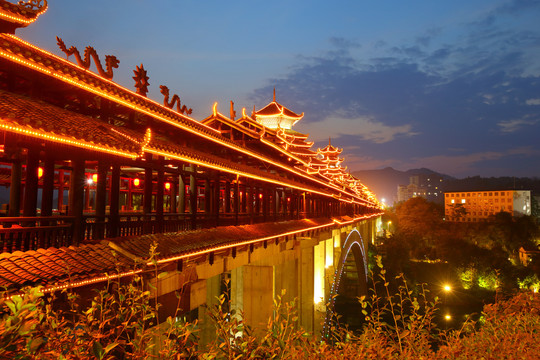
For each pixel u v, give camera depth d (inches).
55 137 393.7
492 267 3041.3
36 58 446.6
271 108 2410.2
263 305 1027.3
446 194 6181.1
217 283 1181.7
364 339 311.6
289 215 1325.0
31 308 206.7
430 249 3777.1
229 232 820.6
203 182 1091.9
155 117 660.7
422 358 309.3
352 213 2965.1
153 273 526.3
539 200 6806.1
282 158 1280.8
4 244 388.2
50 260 400.5
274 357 284.2
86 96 554.9
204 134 778.2
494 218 4301.2
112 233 534.0
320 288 1659.7
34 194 462.9
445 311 2417.6
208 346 272.1
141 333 249.9
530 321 385.1
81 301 402.9
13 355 199.8
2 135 424.5
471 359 320.2
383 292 2847.0
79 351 223.5
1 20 363.3
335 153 2935.5
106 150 450.0
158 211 641.6
